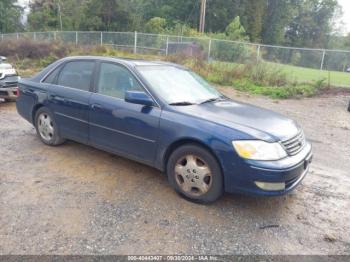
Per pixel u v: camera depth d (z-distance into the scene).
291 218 3.35
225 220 3.24
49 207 3.33
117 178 4.10
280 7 58.12
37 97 5.05
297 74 15.09
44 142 5.20
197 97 4.16
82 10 40.34
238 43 17.14
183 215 3.29
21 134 5.77
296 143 3.48
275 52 17.12
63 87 4.75
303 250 2.83
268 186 3.12
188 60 15.72
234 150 3.17
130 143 3.95
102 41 24.69
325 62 16.81
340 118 8.74
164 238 2.90
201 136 3.32
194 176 3.48
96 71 4.41
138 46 22.66
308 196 3.87
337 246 2.91
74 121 4.57
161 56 19.17
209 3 47.44
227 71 14.03
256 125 3.41
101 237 2.87
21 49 20.06
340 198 3.85
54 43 21.70
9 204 3.36
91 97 4.30
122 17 39.09
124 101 3.98
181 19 48.34
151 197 3.64
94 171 4.29
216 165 3.32
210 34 27.52
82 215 3.21
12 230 2.92
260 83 13.29
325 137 6.70
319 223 3.28
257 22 52.94
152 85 3.89
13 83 8.17
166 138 3.58
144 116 3.74
